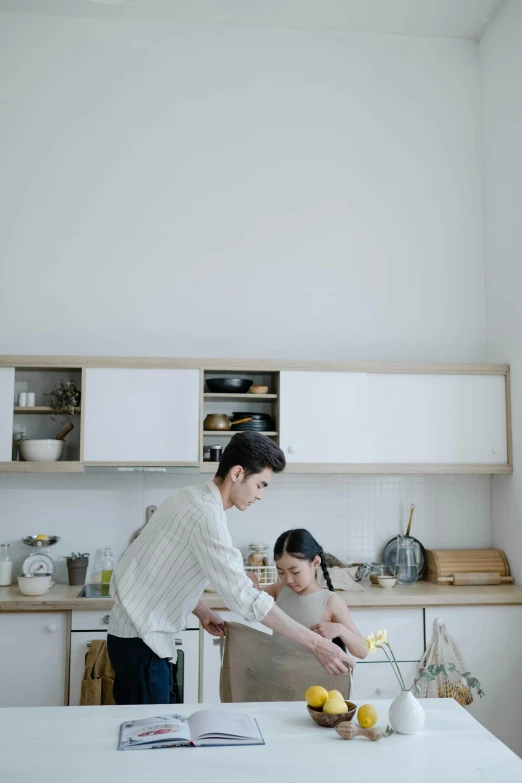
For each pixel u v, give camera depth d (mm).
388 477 4359
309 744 1870
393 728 1972
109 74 4414
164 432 3879
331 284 4434
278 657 2498
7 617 3559
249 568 3953
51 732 1937
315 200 4477
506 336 4238
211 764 1739
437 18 4445
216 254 4371
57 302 4246
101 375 3869
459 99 4586
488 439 4129
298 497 4289
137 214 4348
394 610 3744
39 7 4328
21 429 4121
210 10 4355
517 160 4137
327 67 4566
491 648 3793
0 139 4305
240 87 4492
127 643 2445
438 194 4562
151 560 2418
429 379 4102
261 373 4195
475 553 4180
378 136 4559
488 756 1806
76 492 4156
